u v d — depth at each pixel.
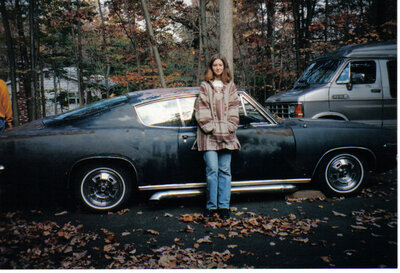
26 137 3.56
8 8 14.34
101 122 3.74
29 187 3.59
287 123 4.24
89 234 3.28
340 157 4.20
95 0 15.85
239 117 3.96
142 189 3.79
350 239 3.08
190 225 3.50
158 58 10.23
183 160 3.78
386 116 6.75
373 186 4.77
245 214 3.79
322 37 15.32
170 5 13.91
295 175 4.06
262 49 14.93
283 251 2.88
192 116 3.88
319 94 6.54
